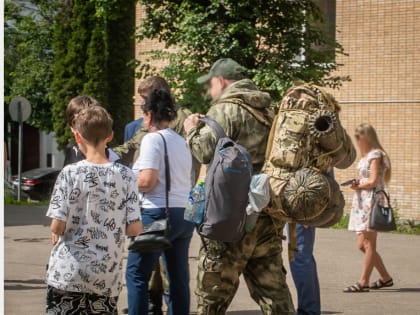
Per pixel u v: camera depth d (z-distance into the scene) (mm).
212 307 5809
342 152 5945
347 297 9523
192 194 5750
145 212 6641
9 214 20406
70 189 5148
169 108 6875
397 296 9609
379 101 19906
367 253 9914
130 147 7602
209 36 13719
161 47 21344
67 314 5168
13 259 12258
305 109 5891
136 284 6609
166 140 6738
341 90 20328
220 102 5930
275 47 14078
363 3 19984
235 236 5609
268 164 5820
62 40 31375
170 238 6688
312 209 5672
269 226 5840
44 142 42188
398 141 19688
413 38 19516
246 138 5879
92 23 30766
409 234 16922
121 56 30594
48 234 15852
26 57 35562
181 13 14148
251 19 14016
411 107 19531
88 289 5145
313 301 7359
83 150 5402
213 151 5723
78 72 30906
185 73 13875
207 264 5789
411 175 19516
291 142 5762
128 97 30688
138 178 6609
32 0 36031
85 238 5148
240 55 13734
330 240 15305
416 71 19469
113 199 5223
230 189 5566
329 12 20438
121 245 5270
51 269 5195
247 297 9305
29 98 35500
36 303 8828
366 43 20000
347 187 19906
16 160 40719
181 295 6801
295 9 14156
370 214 9703
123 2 16031
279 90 13211
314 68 14156
